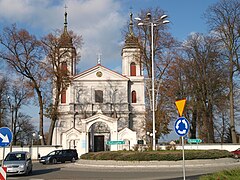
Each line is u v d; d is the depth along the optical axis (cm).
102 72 6575
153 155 2730
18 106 6688
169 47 4447
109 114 6406
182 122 1396
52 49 4975
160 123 4694
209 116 5000
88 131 4847
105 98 6519
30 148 4809
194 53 4994
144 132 5675
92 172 2491
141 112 6525
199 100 5022
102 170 2605
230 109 4672
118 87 6550
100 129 5934
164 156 2712
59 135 6309
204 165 2711
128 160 2762
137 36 4428
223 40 4591
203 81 4981
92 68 6556
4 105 6631
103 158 2928
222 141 5253
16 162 2295
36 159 4794
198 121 5094
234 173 1305
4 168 1189
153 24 3525
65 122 6400
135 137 4775
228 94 4825
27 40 4812
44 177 2205
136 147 3406
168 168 2591
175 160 2705
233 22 4512
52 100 5253
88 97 6500
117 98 6519
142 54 4438
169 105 4784
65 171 2641
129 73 6694
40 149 4847
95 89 6525
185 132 1387
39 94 4966
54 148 4872
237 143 4447
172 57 4509
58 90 5041
